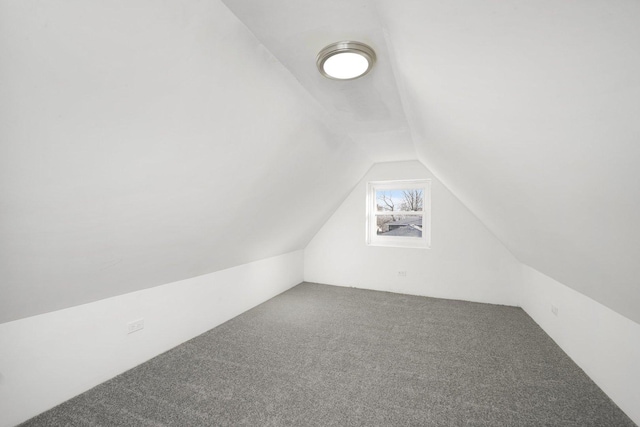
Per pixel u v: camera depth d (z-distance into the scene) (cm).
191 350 276
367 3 119
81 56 101
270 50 155
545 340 296
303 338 303
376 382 225
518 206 191
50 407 194
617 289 159
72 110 113
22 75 95
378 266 486
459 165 233
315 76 183
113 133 132
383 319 356
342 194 464
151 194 176
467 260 431
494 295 418
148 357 259
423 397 207
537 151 111
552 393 210
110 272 208
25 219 136
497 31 71
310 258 537
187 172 183
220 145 186
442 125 178
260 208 297
